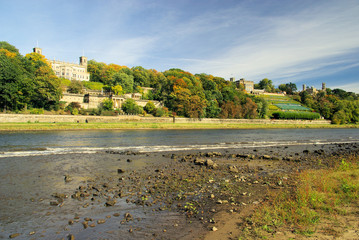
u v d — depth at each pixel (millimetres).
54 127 68062
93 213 12570
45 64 127438
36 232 10430
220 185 18234
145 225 11281
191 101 117875
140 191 16297
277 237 9898
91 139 48500
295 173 22734
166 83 147125
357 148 45344
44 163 24734
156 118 106625
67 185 17438
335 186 16609
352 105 162375
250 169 24375
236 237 10148
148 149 37156
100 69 178875
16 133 55031
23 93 83500
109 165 24625
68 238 9898
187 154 32938
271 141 54750
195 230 10836
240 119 129375
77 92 123500
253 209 13500
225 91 158750
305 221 11344
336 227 10727
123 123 87312
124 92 135875
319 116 158250
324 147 45656
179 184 18203
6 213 12359
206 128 102312
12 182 17875
